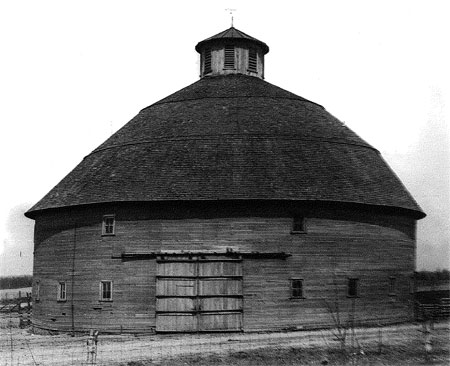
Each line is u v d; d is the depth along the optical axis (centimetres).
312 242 3609
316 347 2933
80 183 3941
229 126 3953
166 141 3925
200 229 3562
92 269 3706
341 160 3903
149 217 3616
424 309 4156
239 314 3497
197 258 3528
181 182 3616
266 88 4512
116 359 2711
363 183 3819
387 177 4062
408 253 4041
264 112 4131
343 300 3628
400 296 3906
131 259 3606
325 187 3650
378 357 2734
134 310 3562
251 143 3822
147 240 3597
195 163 3716
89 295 3697
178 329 3491
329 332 3441
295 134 3953
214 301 3500
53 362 2675
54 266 3922
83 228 3788
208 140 3856
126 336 3497
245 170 3650
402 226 4012
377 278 3772
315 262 3600
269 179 3612
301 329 3528
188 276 3525
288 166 3712
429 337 3158
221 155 3744
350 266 3678
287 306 3534
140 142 4006
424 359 2702
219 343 3117
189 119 4088
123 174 3788
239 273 3519
